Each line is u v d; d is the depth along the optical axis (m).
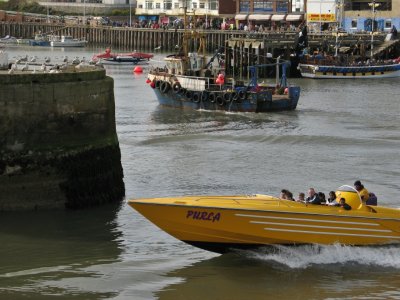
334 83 106.38
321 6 147.38
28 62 46.34
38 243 34.94
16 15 190.25
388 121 71.19
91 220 37.72
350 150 56.41
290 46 115.12
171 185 44.88
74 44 165.38
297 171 49.25
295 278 31.64
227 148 56.53
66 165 38.56
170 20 179.38
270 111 76.88
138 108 79.88
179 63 83.00
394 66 113.56
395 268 32.53
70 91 38.56
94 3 197.38
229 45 117.25
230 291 30.61
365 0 147.00
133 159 52.16
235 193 43.22
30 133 37.78
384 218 32.88
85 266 32.66
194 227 31.80
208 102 77.88
